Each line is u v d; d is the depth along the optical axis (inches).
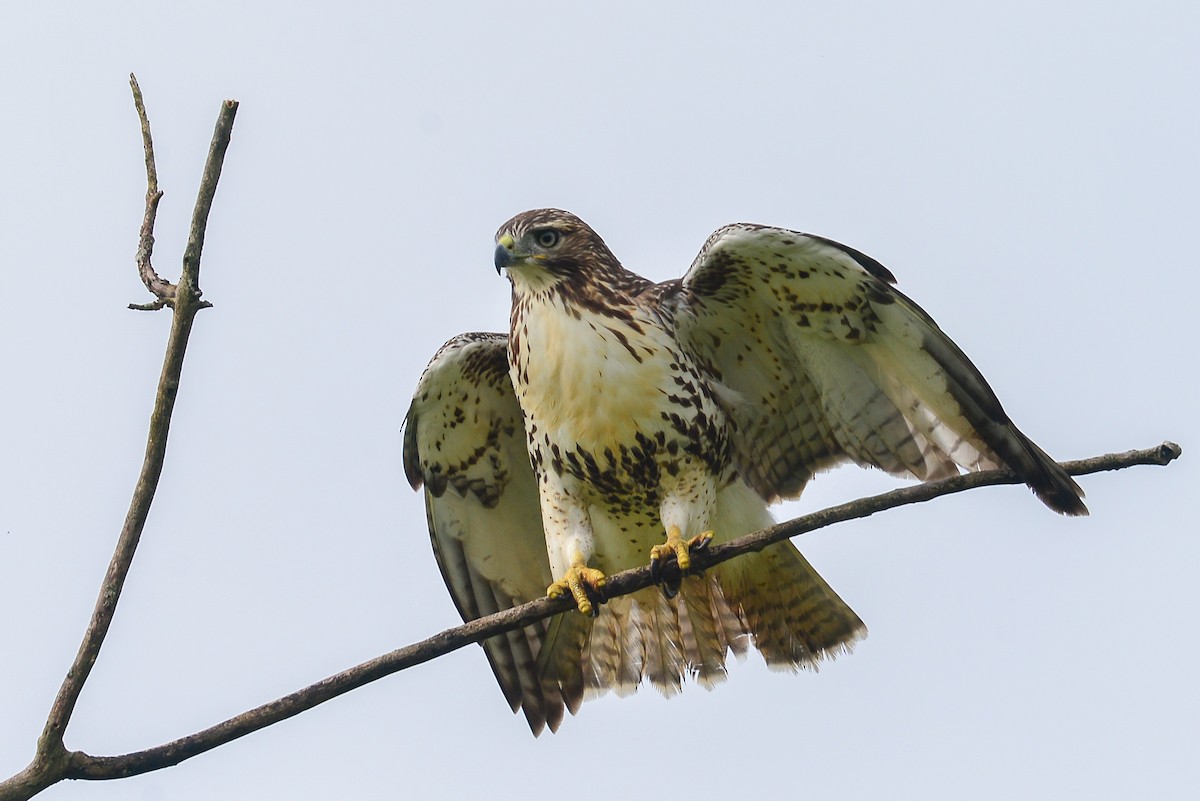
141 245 339.9
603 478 502.9
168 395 333.7
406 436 543.8
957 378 471.5
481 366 526.0
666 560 478.0
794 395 517.3
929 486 426.6
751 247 474.6
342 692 379.6
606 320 494.6
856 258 467.2
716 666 532.4
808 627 525.7
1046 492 448.5
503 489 557.9
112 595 341.1
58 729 343.0
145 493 339.9
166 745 358.0
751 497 526.0
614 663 542.0
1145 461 408.2
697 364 510.6
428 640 393.4
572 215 512.1
